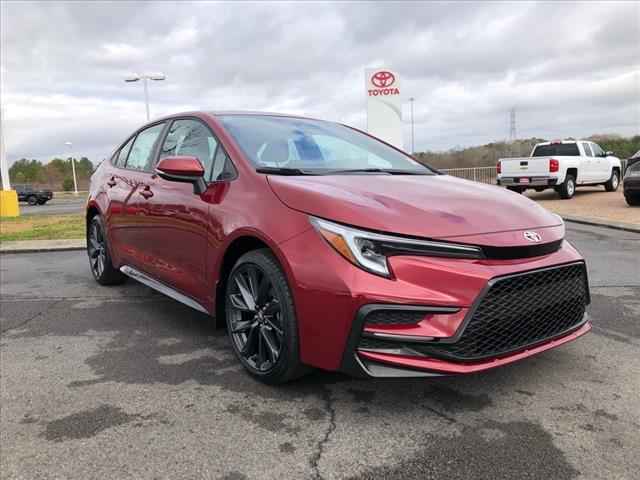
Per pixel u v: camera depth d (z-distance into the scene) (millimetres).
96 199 5188
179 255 3619
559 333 2703
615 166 17578
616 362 3123
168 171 3293
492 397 2703
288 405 2660
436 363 2344
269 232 2701
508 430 2371
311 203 2623
